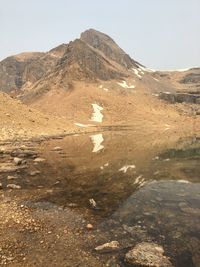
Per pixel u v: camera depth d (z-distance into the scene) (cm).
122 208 1592
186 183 2078
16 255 1138
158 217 1456
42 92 17250
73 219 1459
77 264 1079
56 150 3966
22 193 1897
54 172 2531
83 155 3519
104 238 1262
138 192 1869
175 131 8488
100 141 5331
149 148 4159
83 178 2297
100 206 1636
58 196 1828
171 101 17875
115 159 3184
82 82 17662
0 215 1510
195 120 13262
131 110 14888
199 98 17950
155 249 1152
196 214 1480
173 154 3516
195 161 2970
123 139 5756
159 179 2214
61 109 14425
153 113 14925
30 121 7144
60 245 1211
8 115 6725
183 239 1236
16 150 3756
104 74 19250
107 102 15350
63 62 19412
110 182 2155
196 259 1099
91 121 12762
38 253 1152
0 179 2269
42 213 1540
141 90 19162
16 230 1341
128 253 1128
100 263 1084
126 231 1320
